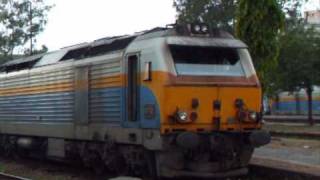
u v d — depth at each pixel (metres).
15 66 23.27
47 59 20.67
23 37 41.97
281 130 31.91
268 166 15.97
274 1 18.72
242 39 18.77
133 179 12.66
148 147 14.65
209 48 15.14
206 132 14.59
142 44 15.10
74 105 18.16
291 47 37.53
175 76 14.40
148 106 14.66
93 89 17.09
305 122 42.75
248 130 15.10
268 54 18.77
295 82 38.22
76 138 18.06
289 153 19.48
